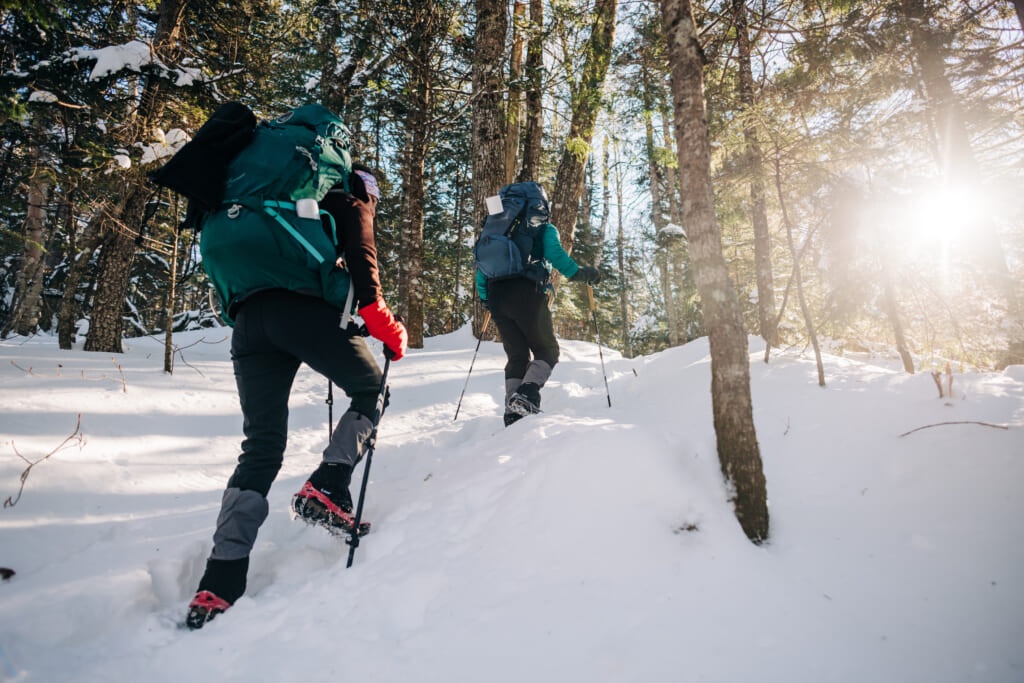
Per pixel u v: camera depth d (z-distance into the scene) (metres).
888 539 1.53
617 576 1.49
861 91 3.48
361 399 2.00
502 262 3.15
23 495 2.19
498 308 3.22
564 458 1.94
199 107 5.93
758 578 1.45
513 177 7.85
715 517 1.64
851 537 1.56
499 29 7.11
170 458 2.99
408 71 9.31
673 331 16.03
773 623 1.29
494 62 7.09
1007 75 6.48
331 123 1.95
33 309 10.68
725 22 4.10
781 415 2.25
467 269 15.01
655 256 13.87
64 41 6.92
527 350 3.38
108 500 2.33
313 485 1.85
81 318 12.38
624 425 2.21
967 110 6.56
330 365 1.88
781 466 1.94
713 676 1.16
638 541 1.59
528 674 1.22
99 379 4.10
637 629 1.31
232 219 1.76
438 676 1.25
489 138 7.25
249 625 1.52
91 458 2.75
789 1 4.37
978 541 1.45
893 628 1.26
